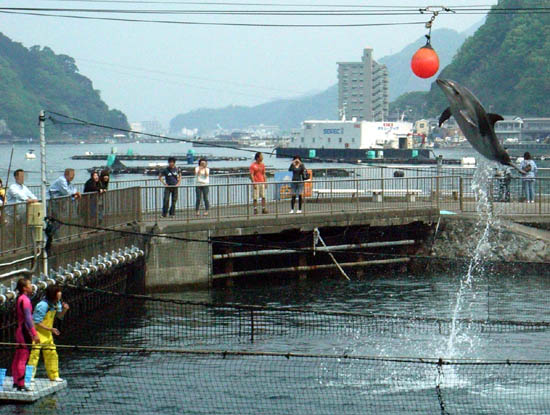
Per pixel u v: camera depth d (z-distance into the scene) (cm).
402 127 15350
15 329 2092
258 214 3331
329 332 2400
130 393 1783
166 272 3038
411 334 2377
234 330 2409
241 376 1920
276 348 2202
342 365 2023
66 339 2284
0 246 2098
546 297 2961
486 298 2958
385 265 3584
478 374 1947
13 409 1667
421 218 3575
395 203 3750
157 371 1961
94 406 1695
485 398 1767
